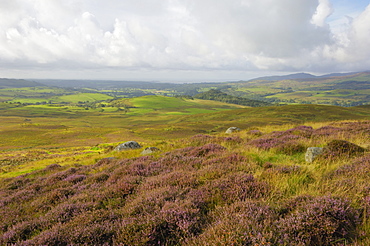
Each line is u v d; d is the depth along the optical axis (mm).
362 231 3621
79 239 4594
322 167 7406
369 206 4176
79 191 9000
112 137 100812
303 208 4273
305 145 10828
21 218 7262
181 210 4688
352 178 5668
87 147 70688
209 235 3803
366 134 12469
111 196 7230
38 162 37031
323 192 5168
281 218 4020
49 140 98812
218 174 6996
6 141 95812
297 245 3385
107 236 4664
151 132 111875
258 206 4594
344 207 4078
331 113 132500
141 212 5199
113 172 10625
